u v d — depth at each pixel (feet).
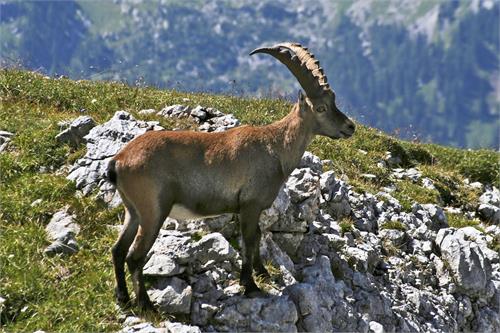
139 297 121.08
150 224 121.60
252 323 123.95
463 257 160.86
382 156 214.07
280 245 144.25
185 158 124.88
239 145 129.08
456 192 212.23
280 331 124.47
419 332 145.07
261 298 126.41
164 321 120.67
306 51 133.90
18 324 118.11
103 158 151.94
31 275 125.49
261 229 141.38
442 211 183.32
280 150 132.26
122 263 122.31
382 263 156.25
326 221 156.15
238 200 128.88
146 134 125.39
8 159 153.89
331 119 133.80
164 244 129.08
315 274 139.74
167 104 206.28
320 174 171.94
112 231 138.92
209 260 130.31
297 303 130.11
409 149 228.02
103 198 145.69
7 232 135.13
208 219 140.56
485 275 161.17
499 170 232.12
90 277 126.93
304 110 133.59
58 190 146.00
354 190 176.86
